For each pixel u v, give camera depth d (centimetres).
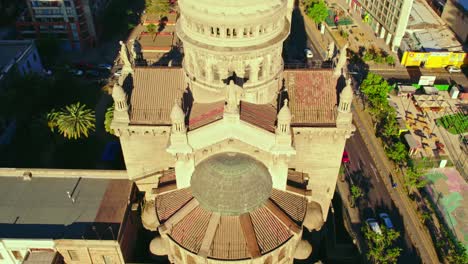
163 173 6500
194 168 5688
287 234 5472
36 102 9725
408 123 10494
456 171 9106
